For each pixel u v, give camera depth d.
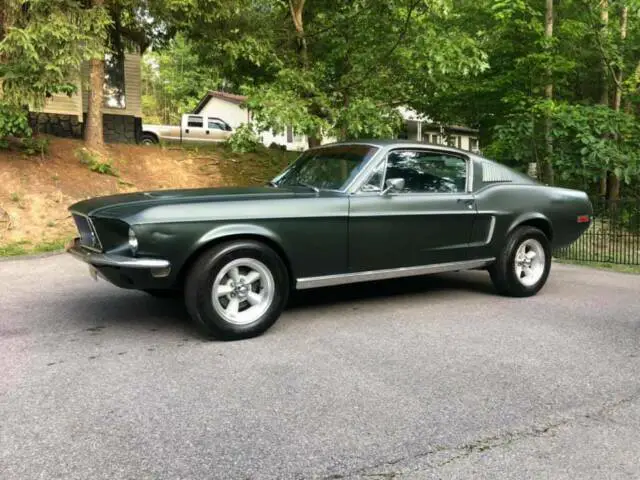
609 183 13.54
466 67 9.80
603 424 2.97
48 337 4.34
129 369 3.65
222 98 35.75
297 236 4.46
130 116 16.97
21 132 10.05
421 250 5.20
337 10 10.99
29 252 8.12
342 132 10.10
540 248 6.05
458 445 2.72
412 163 5.27
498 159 11.23
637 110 12.77
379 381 3.50
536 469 2.51
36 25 8.96
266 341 4.29
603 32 10.98
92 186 10.15
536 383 3.51
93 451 2.60
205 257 4.11
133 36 13.68
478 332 4.61
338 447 2.67
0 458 2.52
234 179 12.20
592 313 5.30
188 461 2.53
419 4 9.86
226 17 10.46
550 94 11.08
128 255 4.01
